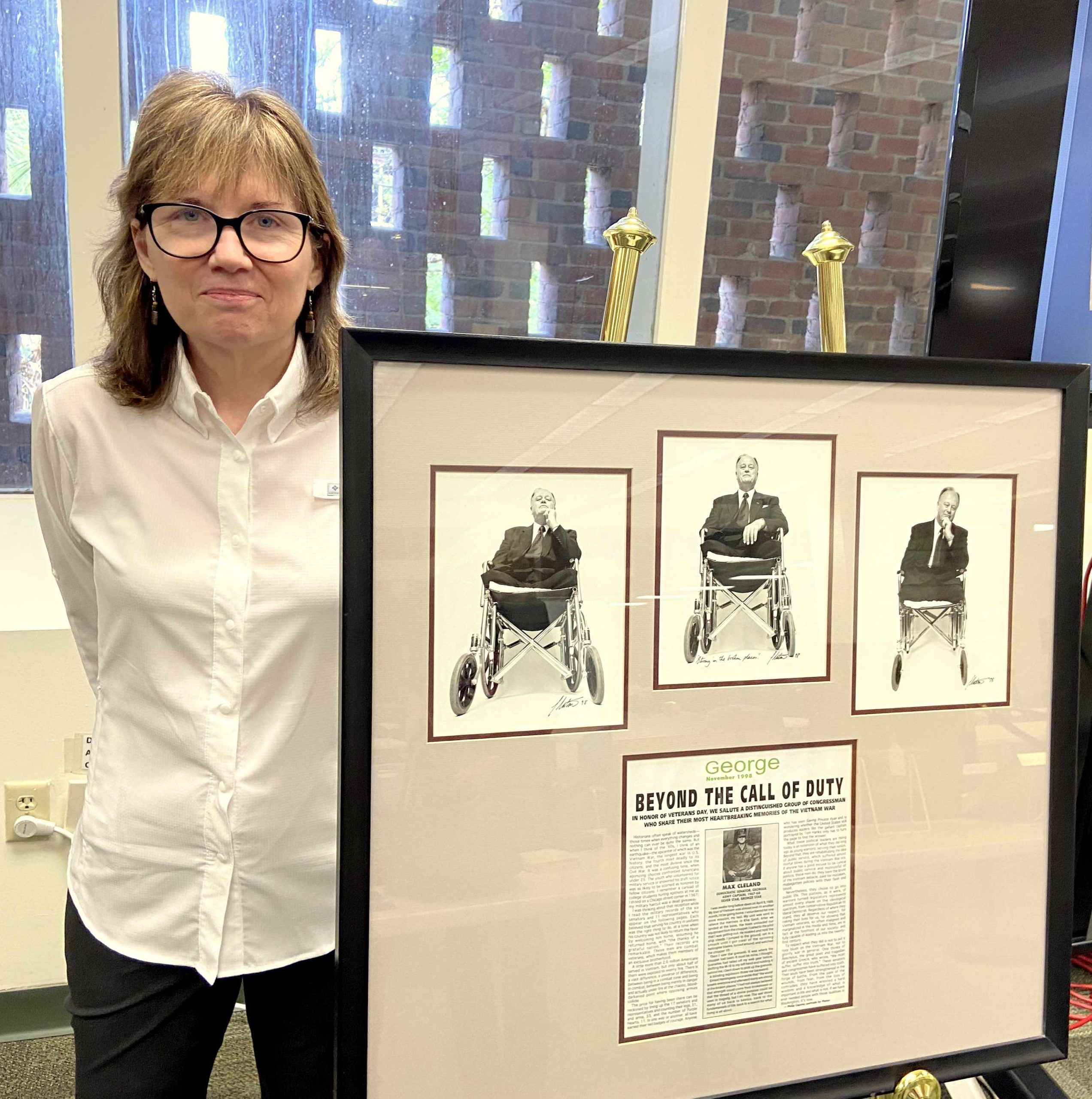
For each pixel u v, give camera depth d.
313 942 0.95
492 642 0.62
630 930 0.67
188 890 0.91
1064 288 1.83
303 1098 1.00
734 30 1.70
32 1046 1.63
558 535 0.63
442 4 1.65
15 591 1.66
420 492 0.60
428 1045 0.63
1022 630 0.74
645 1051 0.67
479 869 0.63
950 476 0.71
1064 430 0.73
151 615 0.88
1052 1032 0.75
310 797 0.92
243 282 0.81
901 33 1.76
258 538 0.89
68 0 1.39
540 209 1.84
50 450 0.94
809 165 1.86
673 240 1.81
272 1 1.59
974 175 1.73
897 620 0.71
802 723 0.69
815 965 0.71
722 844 0.68
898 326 2.05
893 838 0.72
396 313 1.86
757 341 2.01
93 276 1.61
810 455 0.68
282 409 0.88
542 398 0.62
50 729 1.56
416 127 1.73
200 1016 0.96
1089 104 1.71
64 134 1.52
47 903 1.62
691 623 0.67
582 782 0.65
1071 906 0.75
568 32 1.71
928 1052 0.73
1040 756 0.75
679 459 0.65
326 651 0.90
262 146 0.81
